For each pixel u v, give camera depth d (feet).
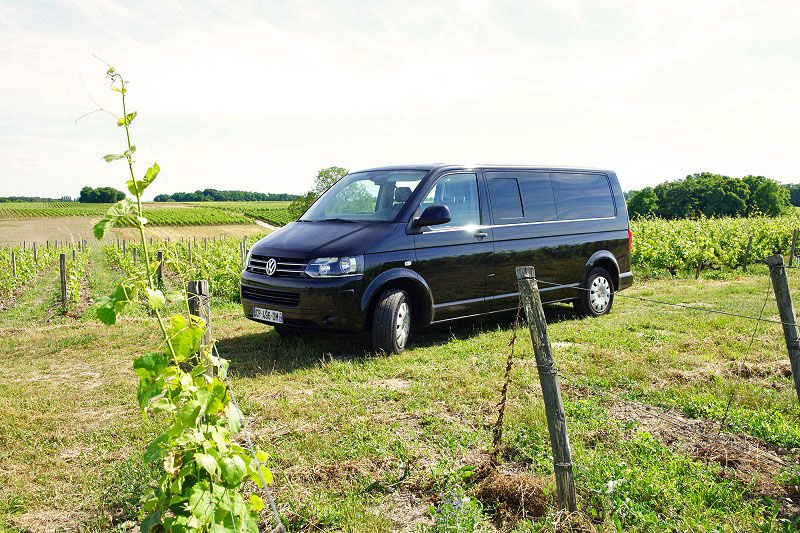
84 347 24.17
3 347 24.76
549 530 8.85
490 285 23.75
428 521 9.71
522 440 12.37
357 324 20.17
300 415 14.71
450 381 17.11
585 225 27.48
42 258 86.22
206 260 59.11
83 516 10.24
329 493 10.47
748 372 17.74
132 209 5.85
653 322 25.23
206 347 6.67
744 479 10.80
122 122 5.69
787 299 12.94
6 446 13.50
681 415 14.37
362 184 24.09
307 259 20.08
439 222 21.08
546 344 9.45
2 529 9.79
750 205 230.89
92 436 13.89
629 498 9.98
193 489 6.01
